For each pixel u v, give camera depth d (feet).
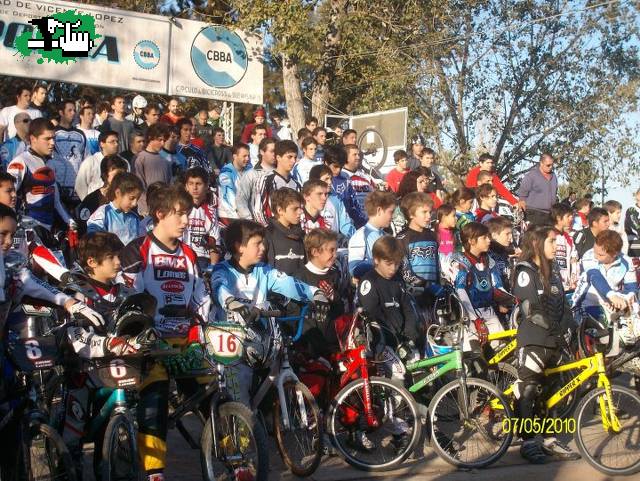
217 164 42.29
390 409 20.89
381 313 22.16
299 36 55.72
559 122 73.87
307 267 22.13
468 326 22.08
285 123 52.80
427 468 20.71
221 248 28.17
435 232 29.22
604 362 21.63
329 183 28.66
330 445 21.36
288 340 19.90
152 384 16.76
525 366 21.62
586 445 21.47
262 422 19.72
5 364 15.29
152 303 16.07
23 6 44.27
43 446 14.66
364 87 64.44
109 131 30.58
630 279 26.22
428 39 66.54
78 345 15.71
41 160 26.94
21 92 36.88
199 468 19.89
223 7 58.70
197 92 49.19
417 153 43.16
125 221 24.57
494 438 21.39
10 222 15.76
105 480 15.23
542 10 72.84
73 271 17.08
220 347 17.10
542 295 21.83
